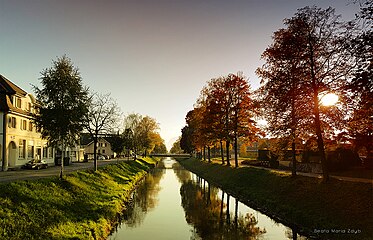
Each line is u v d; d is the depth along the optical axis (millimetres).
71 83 25500
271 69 25750
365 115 16766
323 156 22703
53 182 22188
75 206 20141
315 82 22594
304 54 22766
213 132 47219
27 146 46000
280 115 24844
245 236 19562
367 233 15594
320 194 21609
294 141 24812
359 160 31578
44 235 14516
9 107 40500
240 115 44250
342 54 20750
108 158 98438
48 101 24953
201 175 60594
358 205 17984
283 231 20344
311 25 22844
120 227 21875
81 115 26141
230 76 45844
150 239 19047
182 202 32250
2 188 16594
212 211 27625
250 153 90812
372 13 14930
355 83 15508
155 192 39406
